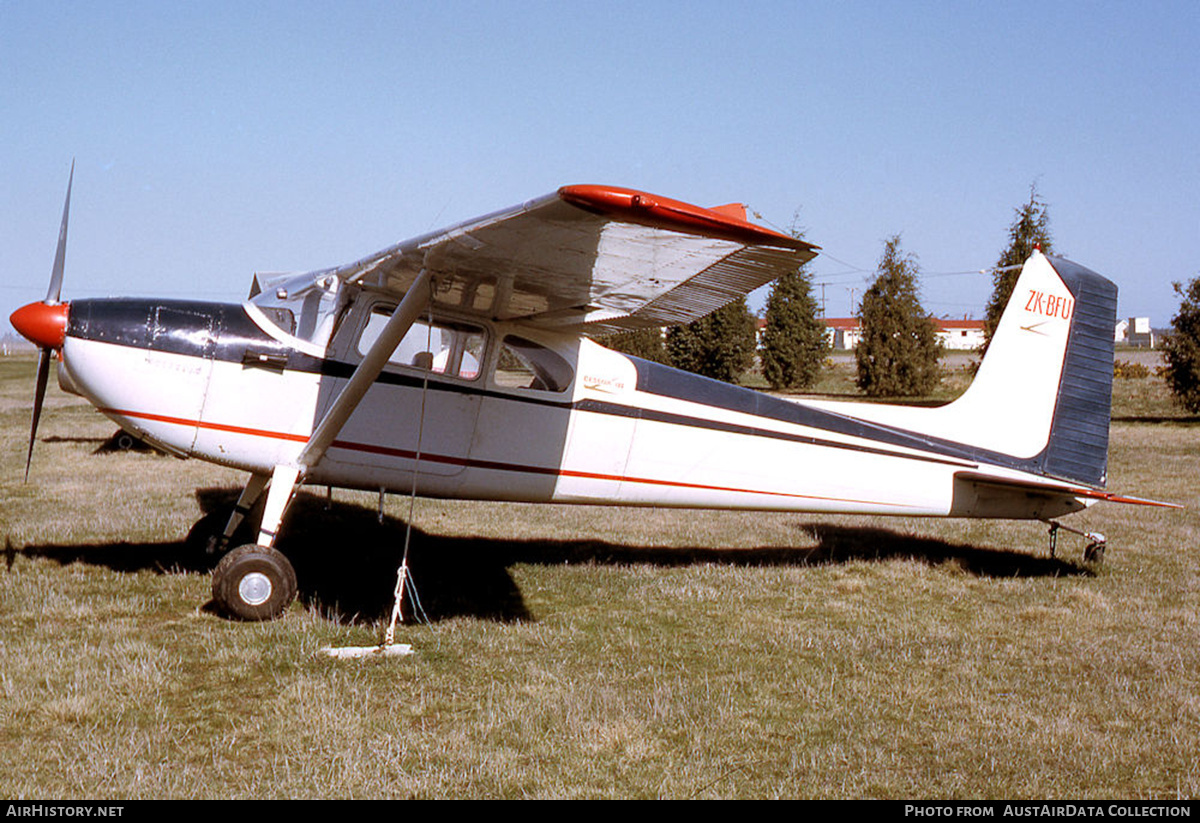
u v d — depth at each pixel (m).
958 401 7.16
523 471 6.12
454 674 4.41
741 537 8.23
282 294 5.88
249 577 5.05
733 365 31.59
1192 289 22.09
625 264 4.39
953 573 6.95
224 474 10.95
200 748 3.48
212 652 4.54
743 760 3.57
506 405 6.00
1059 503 7.23
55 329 5.39
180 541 7.07
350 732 3.66
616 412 6.27
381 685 4.22
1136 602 6.13
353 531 7.83
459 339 5.89
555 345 6.16
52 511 8.32
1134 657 4.93
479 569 6.66
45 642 4.60
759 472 6.65
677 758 3.57
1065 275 7.32
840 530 8.66
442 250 4.50
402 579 4.96
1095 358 7.37
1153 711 4.14
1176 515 9.77
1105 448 7.39
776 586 6.45
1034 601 6.14
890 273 30.88
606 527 8.58
